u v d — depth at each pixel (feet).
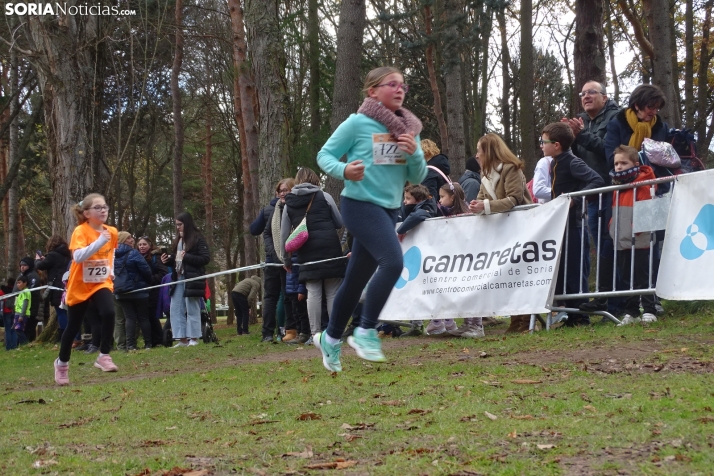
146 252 39.37
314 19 57.98
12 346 52.16
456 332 26.32
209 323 37.93
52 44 48.57
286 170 43.34
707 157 70.03
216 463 10.42
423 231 27.07
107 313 22.94
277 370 20.36
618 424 10.79
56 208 49.26
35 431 14.14
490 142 25.16
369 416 13.02
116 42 53.11
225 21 76.69
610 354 17.57
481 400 13.44
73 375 24.67
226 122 93.35
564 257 24.39
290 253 28.19
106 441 12.62
